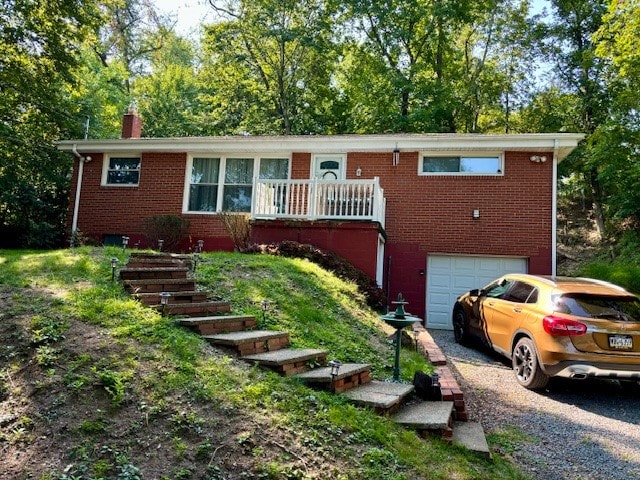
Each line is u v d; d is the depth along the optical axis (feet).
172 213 46.37
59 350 12.39
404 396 14.33
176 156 47.11
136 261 21.90
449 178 41.39
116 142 47.14
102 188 48.19
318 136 42.98
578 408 18.89
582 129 76.13
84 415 10.07
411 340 23.68
